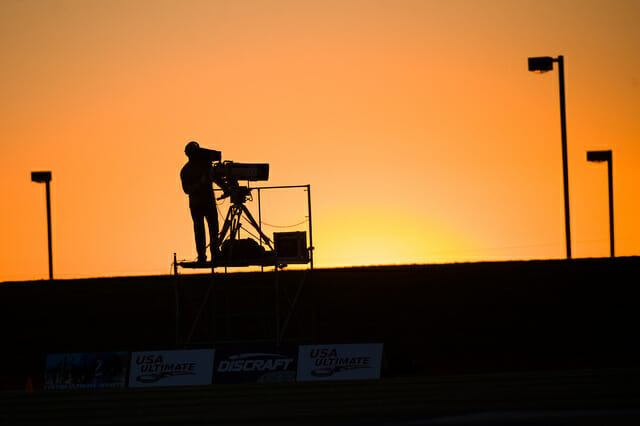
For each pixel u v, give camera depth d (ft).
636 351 188.85
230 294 228.63
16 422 112.16
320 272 252.62
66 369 150.00
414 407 111.45
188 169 172.35
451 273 252.42
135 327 214.28
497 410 107.14
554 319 215.10
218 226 173.99
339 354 148.87
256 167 169.78
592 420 99.55
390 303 226.38
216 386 142.82
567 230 258.37
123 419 111.24
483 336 202.59
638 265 247.09
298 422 104.94
